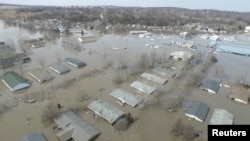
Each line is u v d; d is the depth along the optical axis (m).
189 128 40.44
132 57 86.19
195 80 62.62
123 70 71.38
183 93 55.59
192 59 82.25
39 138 36.56
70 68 73.12
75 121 40.88
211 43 114.81
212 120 42.84
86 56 87.31
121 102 50.22
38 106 48.56
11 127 40.94
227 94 55.88
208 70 73.69
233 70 75.69
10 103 49.84
